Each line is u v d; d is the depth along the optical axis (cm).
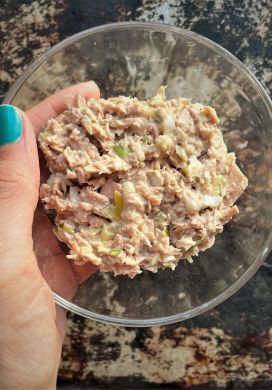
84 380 21
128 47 20
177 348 21
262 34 21
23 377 18
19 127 16
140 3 21
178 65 20
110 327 21
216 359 21
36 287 17
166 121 18
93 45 20
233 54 21
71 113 18
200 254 20
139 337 21
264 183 20
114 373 21
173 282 20
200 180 18
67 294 20
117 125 18
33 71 19
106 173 17
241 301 21
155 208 18
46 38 21
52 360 18
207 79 20
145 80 20
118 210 17
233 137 20
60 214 18
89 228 17
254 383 21
